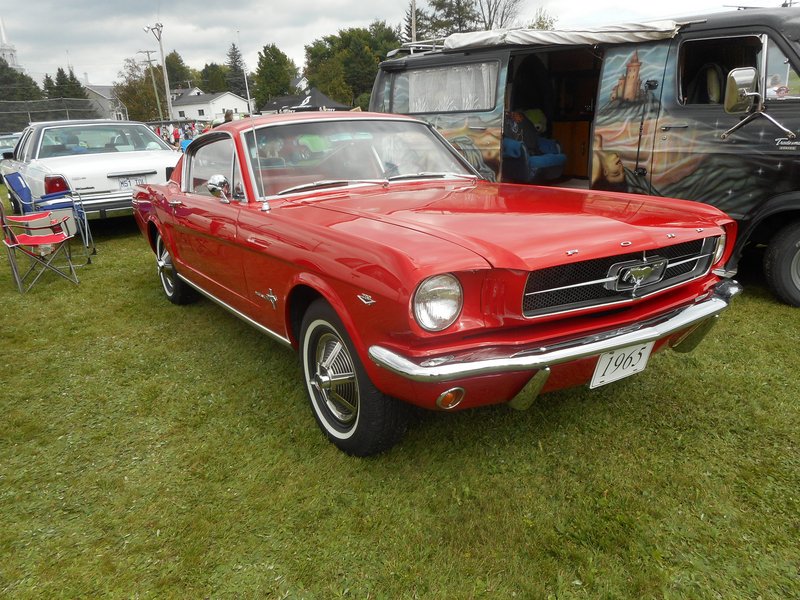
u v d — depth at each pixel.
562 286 2.21
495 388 2.15
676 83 4.63
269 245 2.83
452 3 48.16
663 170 4.77
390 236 2.24
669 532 2.19
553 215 2.54
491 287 2.08
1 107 36.19
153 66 59.72
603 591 1.94
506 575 2.02
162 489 2.56
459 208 2.72
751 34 4.24
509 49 5.66
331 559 2.12
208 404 3.30
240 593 2.00
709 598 1.90
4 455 2.88
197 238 3.81
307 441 2.87
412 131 3.81
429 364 2.03
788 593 1.91
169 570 2.11
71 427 3.12
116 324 4.64
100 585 2.05
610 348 2.21
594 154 5.23
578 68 7.36
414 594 1.96
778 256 4.29
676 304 2.53
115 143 8.56
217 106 82.62
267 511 2.39
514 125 6.20
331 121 3.54
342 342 2.49
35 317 4.86
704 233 2.55
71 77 85.94
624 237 2.31
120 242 7.87
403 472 2.59
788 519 2.23
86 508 2.46
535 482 2.50
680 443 2.73
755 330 3.97
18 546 2.26
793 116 4.07
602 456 2.66
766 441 2.73
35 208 7.03
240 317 3.62
